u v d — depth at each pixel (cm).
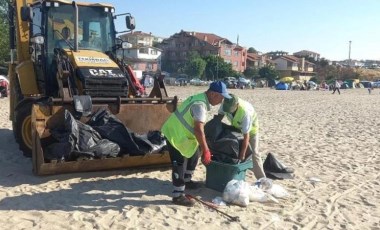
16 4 962
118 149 716
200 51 10312
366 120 1820
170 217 571
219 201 629
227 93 605
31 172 742
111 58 892
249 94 4156
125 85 809
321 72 12100
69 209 584
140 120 801
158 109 816
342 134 1366
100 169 717
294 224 575
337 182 785
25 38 966
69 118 683
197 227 543
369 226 583
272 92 4941
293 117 1862
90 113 728
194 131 588
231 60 10438
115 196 644
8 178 705
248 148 677
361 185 774
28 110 786
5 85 2403
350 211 637
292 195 692
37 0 929
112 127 732
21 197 618
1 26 3747
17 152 892
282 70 11300
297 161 938
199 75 8275
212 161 667
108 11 935
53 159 667
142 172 776
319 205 654
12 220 539
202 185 705
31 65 891
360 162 957
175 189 617
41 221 540
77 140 677
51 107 702
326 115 2012
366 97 4169
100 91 785
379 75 11962
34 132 677
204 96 600
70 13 891
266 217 589
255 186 663
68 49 861
